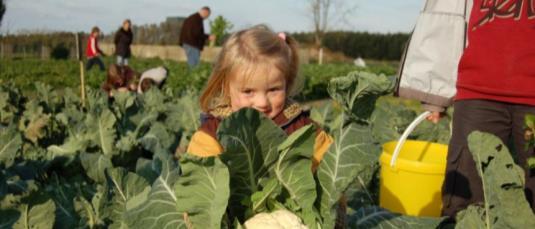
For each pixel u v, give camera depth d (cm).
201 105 193
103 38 4834
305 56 3900
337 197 158
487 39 250
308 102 1387
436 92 300
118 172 231
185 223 170
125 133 478
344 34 4909
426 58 298
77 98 628
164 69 822
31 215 229
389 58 4741
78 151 397
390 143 313
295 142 153
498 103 249
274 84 172
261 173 162
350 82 161
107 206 234
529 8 239
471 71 256
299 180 162
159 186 181
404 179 270
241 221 170
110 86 812
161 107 553
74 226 258
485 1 256
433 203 270
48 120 470
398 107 473
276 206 167
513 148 321
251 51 169
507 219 160
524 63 239
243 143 152
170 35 5081
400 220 189
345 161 162
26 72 2116
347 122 167
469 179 251
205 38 1552
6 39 4041
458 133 259
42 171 353
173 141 434
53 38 4250
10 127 325
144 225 170
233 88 176
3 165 310
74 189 302
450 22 291
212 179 151
